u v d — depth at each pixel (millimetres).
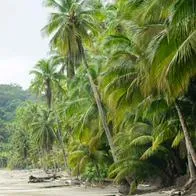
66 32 43906
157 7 21422
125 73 32406
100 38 42969
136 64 31344
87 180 58219
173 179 42094
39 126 96375
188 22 17703
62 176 86188
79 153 55500
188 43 17453
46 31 44781
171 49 18562
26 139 151000
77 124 50250
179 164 42031
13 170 163500
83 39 44875
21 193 54500
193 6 17484
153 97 29281
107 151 53938
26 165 165000
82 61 47250
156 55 19281
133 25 30094
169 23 18906
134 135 39938
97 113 48781
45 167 118125
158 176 42750
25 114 126000
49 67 71688
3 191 60312
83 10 44594
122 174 40000
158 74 19250
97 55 50125
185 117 30609
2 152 188500
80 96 51875
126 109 33375
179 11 17562
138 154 40406
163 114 31625
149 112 30359
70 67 49688
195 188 32625
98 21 47188
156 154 40875
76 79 51438
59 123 79688
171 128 31844
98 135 48906
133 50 32125
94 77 48188
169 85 18297
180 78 18000
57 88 72250
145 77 26688
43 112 97375
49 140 95875
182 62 17656
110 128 49406
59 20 44312
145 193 39812
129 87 30891
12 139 174125
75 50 44281
